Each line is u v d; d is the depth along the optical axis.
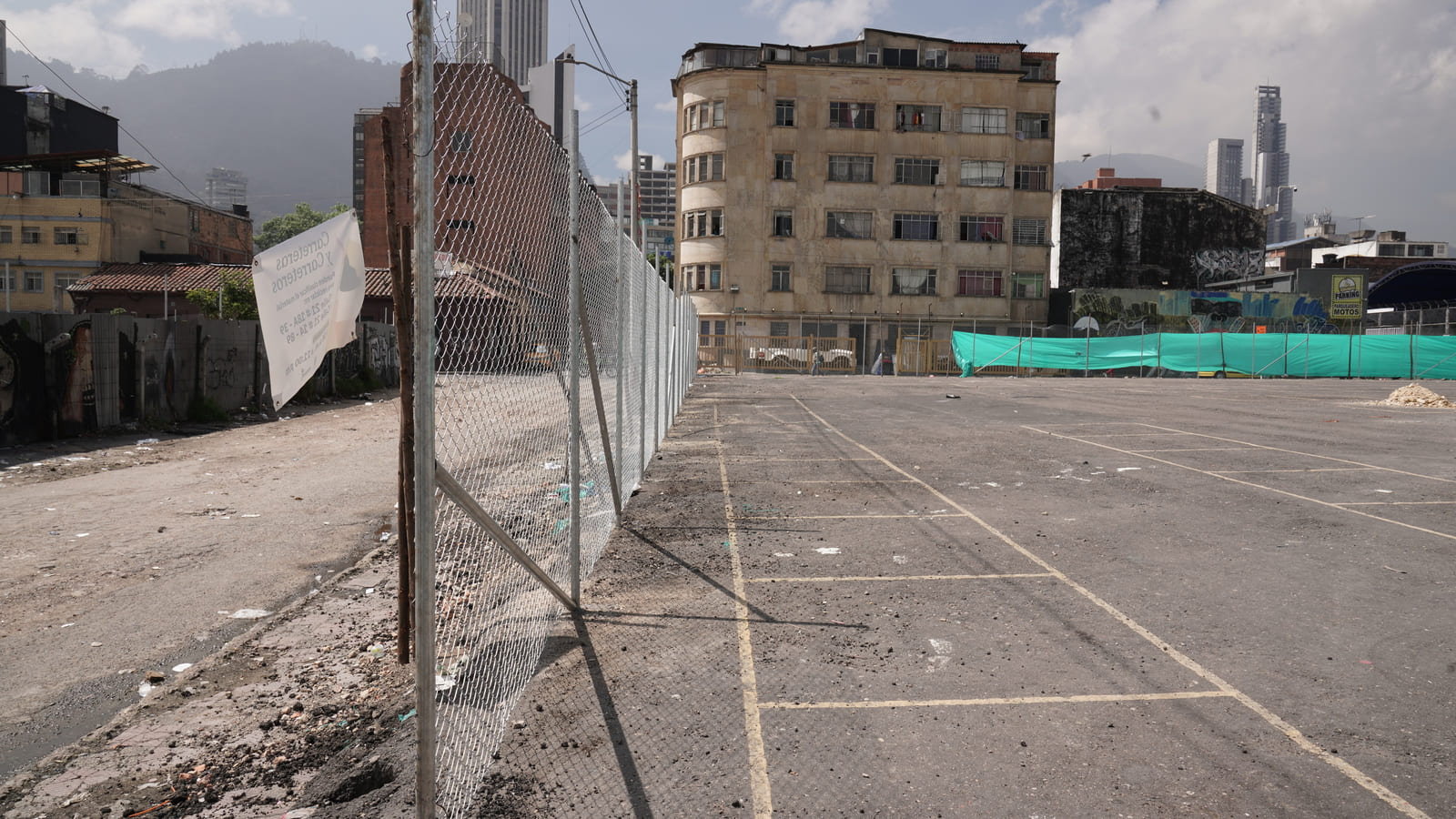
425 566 2.43
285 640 4.74
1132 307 50.50
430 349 2.40
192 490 9.59
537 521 5.92
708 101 50.34
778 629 4.81
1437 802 3.03
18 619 5.16
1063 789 3.11
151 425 15.52
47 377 13.43
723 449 12.72
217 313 42.88
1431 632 4.77
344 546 7.06
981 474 10.32
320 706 3.83
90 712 3.91
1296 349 37.94
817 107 49.91
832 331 50.31
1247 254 57.38
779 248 50.09
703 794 3.05
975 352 40.69
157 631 4.99
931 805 2.99
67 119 58.91
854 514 7.96
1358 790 3.11
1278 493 9.02
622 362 7.17
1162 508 8.26
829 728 3.59
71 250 51.06
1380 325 51.53
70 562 6.44
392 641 4.66
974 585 5.67
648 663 4.29
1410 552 6.55
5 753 3.51
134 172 56.16
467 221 3.30
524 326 3.91
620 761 3.29
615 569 6.06
